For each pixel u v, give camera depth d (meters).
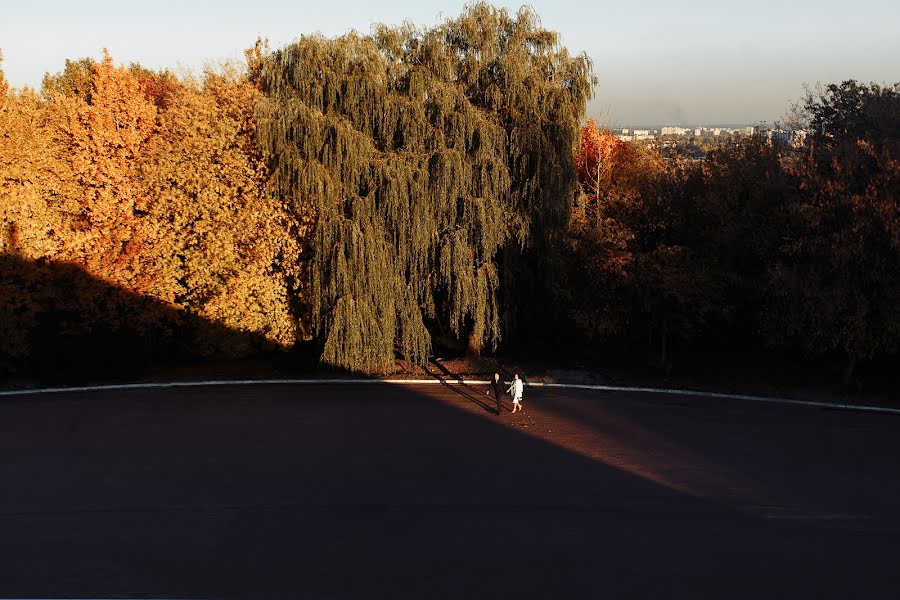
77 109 30.20
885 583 12.72
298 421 23.16
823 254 26.31
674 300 30.47
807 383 29.33
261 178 29.14
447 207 27.02
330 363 27.88
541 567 13.27
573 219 31.88
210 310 28.56
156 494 16.75
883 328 25.72
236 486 17.33
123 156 30.38
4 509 15.70
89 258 28.67
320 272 27.56
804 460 19.83
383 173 26.48
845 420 24.11
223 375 29.89
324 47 27.00
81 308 28.61
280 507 16.06
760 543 14.38
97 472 18.16
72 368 27.70
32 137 28.67
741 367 32.19
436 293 31.52
